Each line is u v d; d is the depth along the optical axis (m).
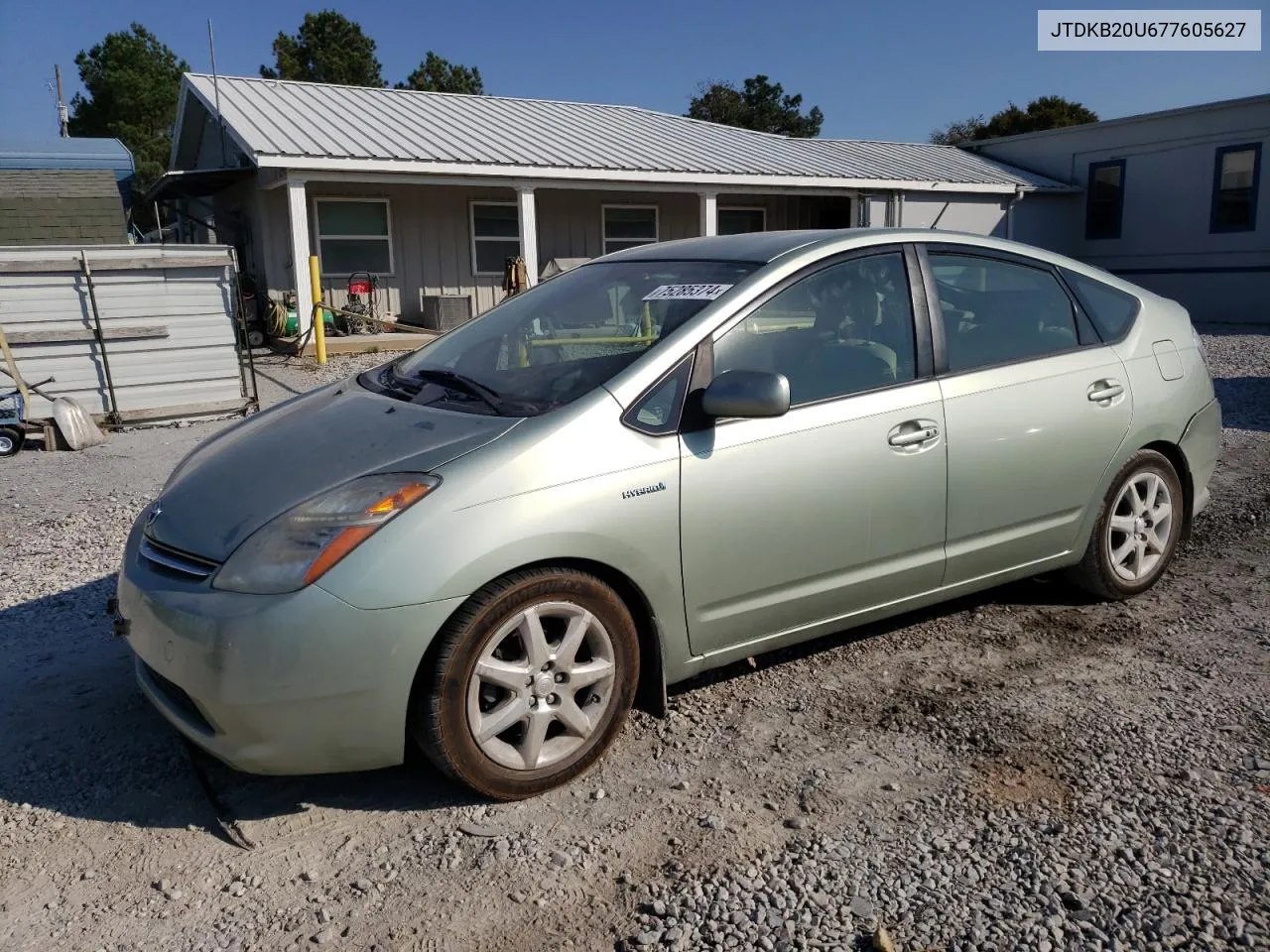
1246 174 19.44
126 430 9.52
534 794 3.00
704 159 18.39
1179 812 2.82
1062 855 2.64
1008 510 3.85
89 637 4.30
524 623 2.88
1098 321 4.25
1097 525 4.21
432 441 3.00
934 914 2.43
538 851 2.74
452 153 15.44
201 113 19.30
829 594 3.48
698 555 3.14
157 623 2.82
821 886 2.55
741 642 3.36
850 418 3.41
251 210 17.02
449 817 2.91
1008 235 22.25
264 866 2.72
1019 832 2.75
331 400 3.72
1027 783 3.00
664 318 3.38
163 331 9.55
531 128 18.56
